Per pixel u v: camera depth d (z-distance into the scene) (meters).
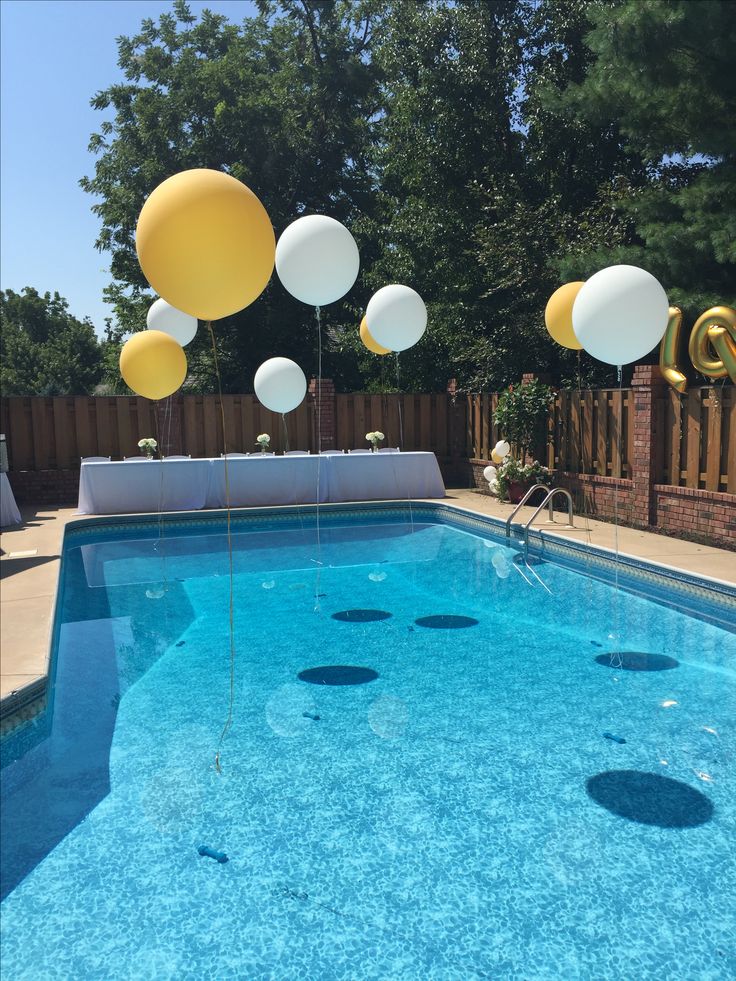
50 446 13.09
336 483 12.30
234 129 21.48
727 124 9.55
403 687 4.79
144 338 8.49
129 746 3.97
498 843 3.05
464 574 7.97
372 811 3.31
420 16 16.84
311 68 23.14
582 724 4.21
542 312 14.55
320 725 4.22
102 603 6.90
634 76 9.23
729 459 7.91
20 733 4.06
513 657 5.34
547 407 11.39
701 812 3.28
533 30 16.56
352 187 24.64
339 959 2.42
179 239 3.87
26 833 3.14
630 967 2.37
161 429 13.62
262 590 7.35
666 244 9.72
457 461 15.22
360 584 7.57
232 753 3.88
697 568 6.85
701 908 2.64
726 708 4.41
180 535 10.56
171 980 2.34
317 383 14.50
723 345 7.83
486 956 2.43
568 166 16.52
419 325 8.62
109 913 2.65
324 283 6.93
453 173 17.23
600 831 3.14
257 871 2.88
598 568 7.94
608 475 10.08
